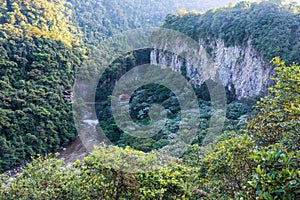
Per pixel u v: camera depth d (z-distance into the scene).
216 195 3.06
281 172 1.22
